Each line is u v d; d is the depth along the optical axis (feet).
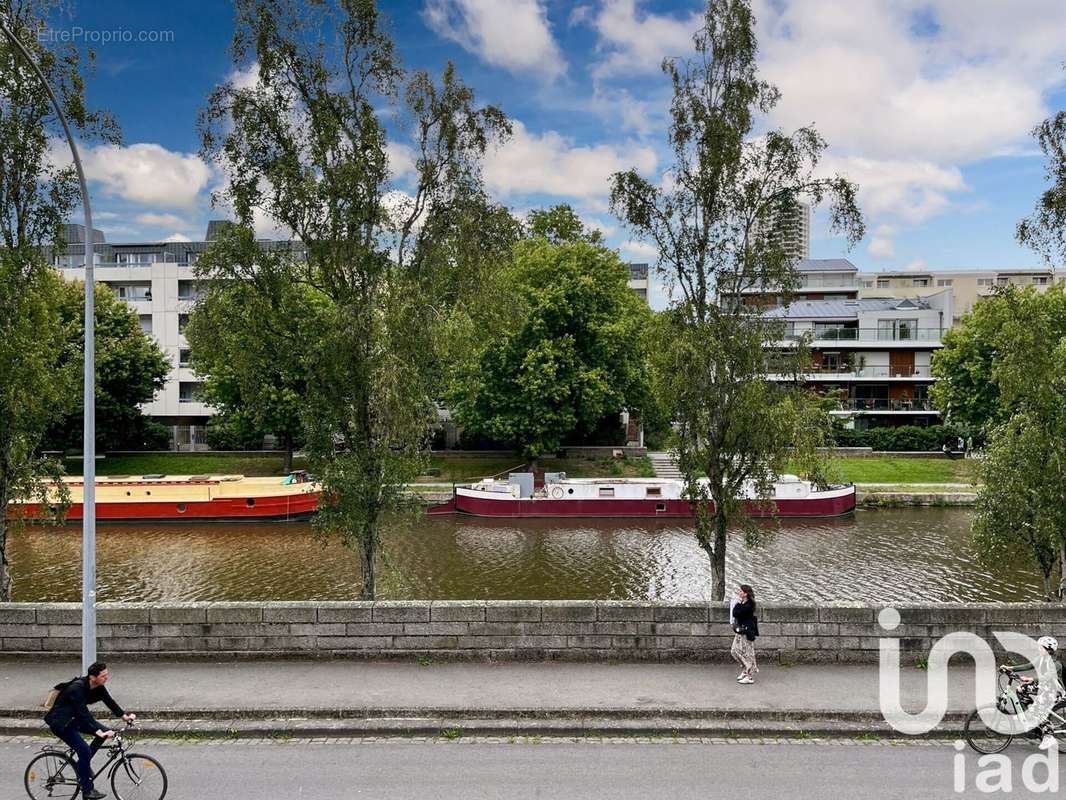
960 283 402.93
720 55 61.77
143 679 45.39
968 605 48.11
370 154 60.39
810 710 41.01
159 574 104.22
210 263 59.21
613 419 215.31
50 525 140.15
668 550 120.16
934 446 199.52
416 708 41.11
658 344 63.62
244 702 41.91
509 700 42.09
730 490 62.39
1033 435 59.16
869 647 47.88
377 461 59.88
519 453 193.36
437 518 150.92
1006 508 61.41
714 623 48.32
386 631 48.34
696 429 62.18
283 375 62.18
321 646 48.49
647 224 63.21
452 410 173.78
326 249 58.85
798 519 144.56
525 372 164.55
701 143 62.80
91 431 43.45
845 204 60.39
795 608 48.01
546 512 148.05
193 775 34.96
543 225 232.32
